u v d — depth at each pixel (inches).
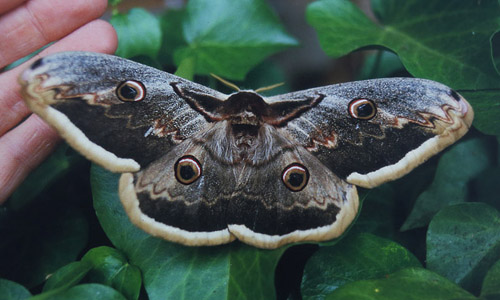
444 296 17.5
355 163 18.1
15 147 19.3
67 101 17.6
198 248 18.2
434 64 19.6
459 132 17.9
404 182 19.6
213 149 18.3
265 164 18.2
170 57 20.9
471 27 19.6
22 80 17.4
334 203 18.0
